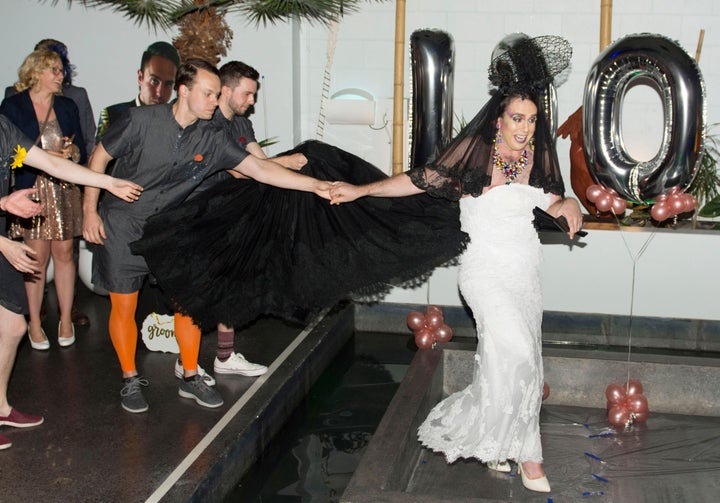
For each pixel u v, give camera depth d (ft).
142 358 15.35
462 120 21.44
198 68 11.60
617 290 18.53
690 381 14.40
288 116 21.40
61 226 14.98
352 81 22.57
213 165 12.37
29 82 14.67
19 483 10.31
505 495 11.50
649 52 16.25
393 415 12.44
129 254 12.40
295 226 13.03
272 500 11.75
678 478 11.94
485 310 11.30
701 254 18.04
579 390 14.89
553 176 11.60
